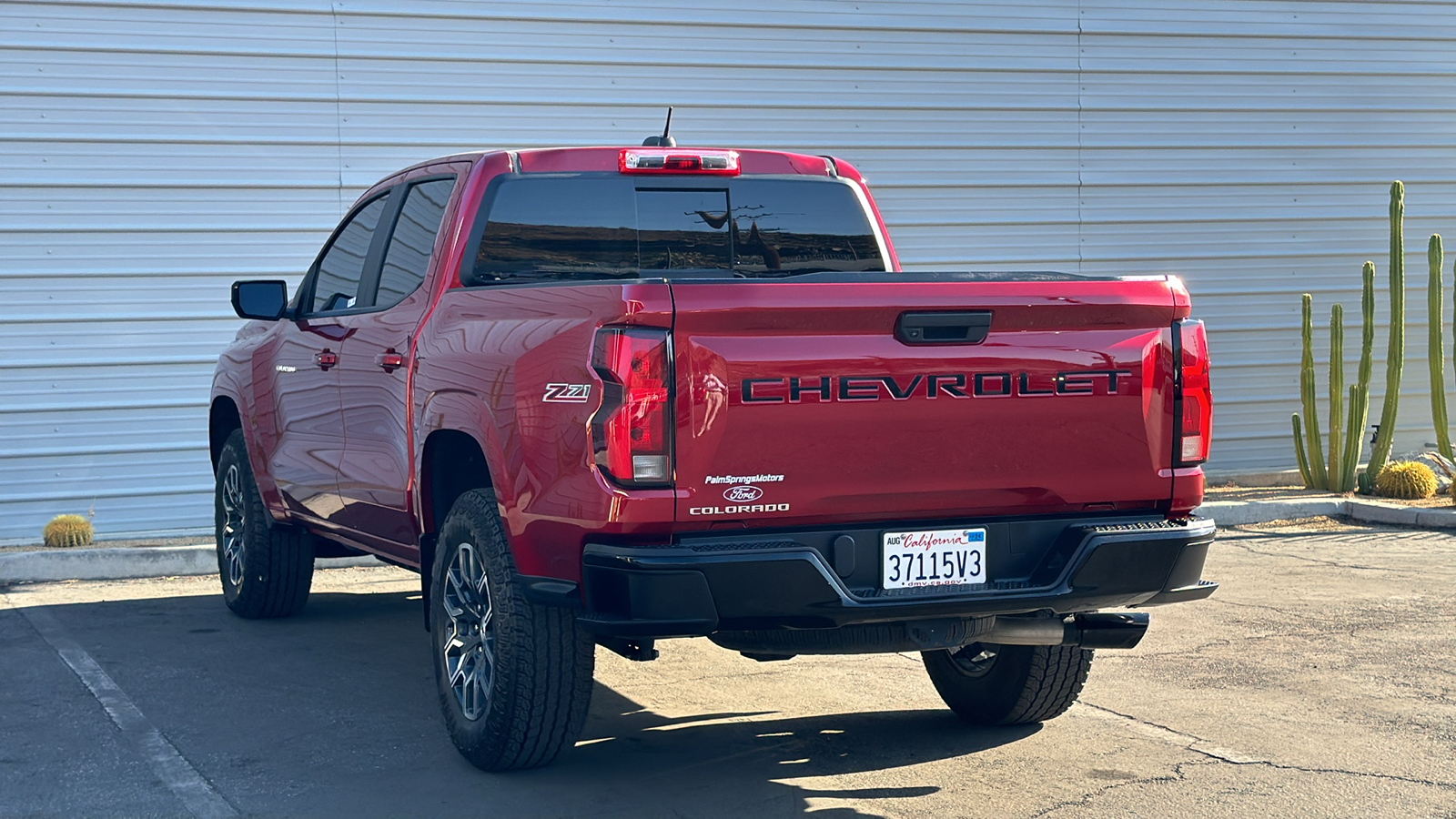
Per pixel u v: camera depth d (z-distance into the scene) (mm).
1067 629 4594
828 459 3961
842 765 4719
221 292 10211
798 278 3986
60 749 4863
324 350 5980
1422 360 13297
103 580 8703
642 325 3832
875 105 11625
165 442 10164
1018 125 12000
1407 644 6527
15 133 9711
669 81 11109
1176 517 4398
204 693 5660
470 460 5082
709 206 5488
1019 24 11922
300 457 6316
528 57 10766
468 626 4707
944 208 11875
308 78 10289
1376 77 12961
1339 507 11055
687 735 5113
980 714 5242
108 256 9961
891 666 6270
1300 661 6223
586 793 4406
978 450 4102
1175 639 6684
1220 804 4281
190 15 10008
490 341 4465
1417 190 13195
